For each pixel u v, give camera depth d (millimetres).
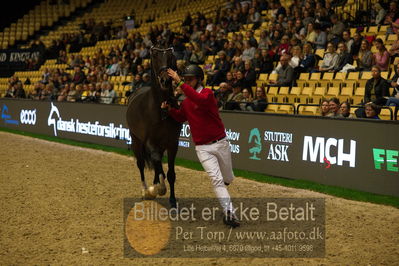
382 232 6457
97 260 5520
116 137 15156
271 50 16328
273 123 10570
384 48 12984
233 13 20359
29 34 33906
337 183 9281
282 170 10398
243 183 9852
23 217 7242
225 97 13727
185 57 18875
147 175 10570
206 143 6746
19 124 20391
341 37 15172
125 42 23641
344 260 5465
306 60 14523
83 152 14172
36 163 12102
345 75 13328
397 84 11133
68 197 8492
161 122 7301
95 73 21125
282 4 20156
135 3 31547
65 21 34375
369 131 8703
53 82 23016
